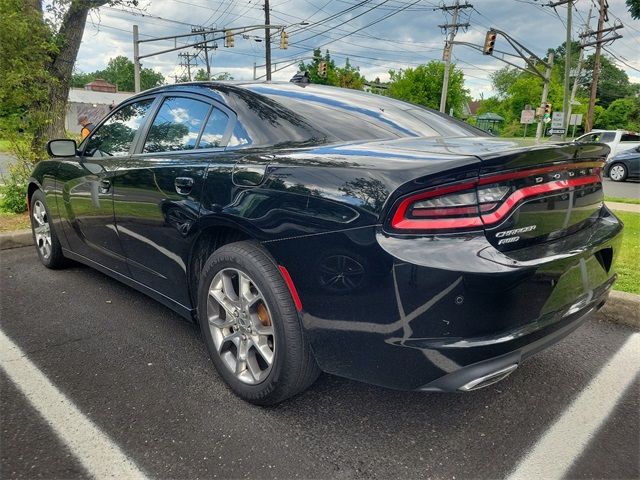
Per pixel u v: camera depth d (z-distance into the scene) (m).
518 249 1.89
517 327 1.86
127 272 3.31
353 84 54.44
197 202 2.48
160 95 3.23
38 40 6.75
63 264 4.48
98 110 49.25
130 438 2.12
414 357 1.82
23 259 4.88
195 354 2.91
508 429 2.25
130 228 3.07
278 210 2.09
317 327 2.03
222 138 2.66
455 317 1.75
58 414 2.29
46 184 4.14
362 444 2.12
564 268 1.97
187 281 2.72
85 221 3.61
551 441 2.17
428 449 2.10
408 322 1.78
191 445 2.09
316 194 1.98
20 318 3.42
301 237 2.01
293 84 3.11
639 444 2.16
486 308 1.76
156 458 2.00
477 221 1.78
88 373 2.68
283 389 2.20
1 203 6.96
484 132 3.09
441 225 1.76
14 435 2.13
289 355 2.13
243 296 2.32
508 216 1.83
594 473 1.98
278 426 2.23
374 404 2.42
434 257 1.72
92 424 2.22
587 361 2.92
